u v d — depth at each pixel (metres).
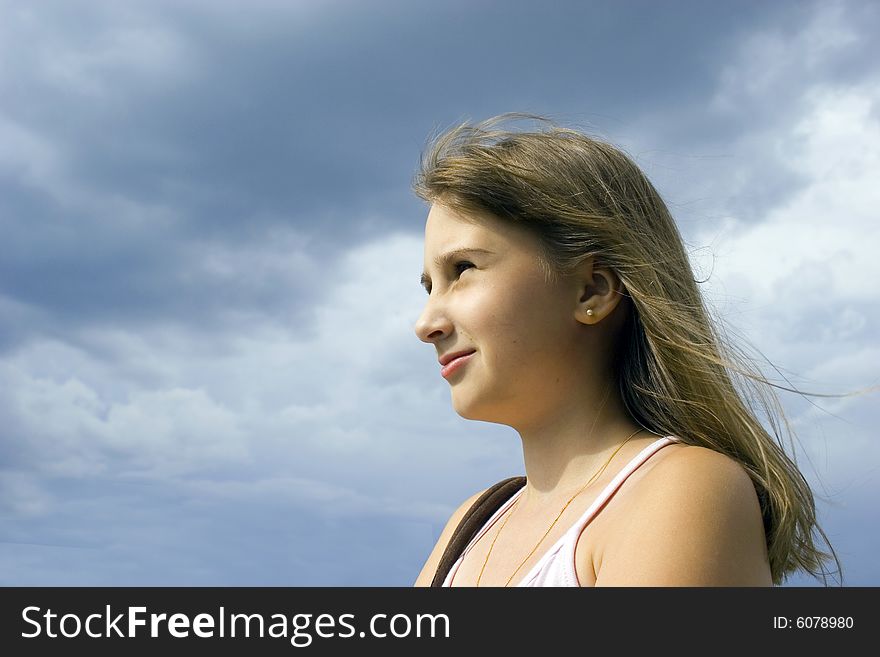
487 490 1.72
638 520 1.21
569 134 1.63
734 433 1.42
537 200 1.45
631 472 1.34
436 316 1.51
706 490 1.21
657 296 1.46
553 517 1.43
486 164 1.48
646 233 1.53
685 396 1.43
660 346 1.44
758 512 1.29
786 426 1.51
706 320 1.56
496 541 1.55
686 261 1.62
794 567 1.47
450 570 1.63
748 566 1.19
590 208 1.47
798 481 1.47
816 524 1.51
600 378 1.49
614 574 1.19
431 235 1.54
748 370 1.57
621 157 1.60
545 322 1.45
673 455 1.31
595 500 1.33
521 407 1.48
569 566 1.28
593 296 1.47
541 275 1.45
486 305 1.45
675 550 1.16
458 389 1.50
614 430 1.47
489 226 1.47
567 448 1.49
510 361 1.44
